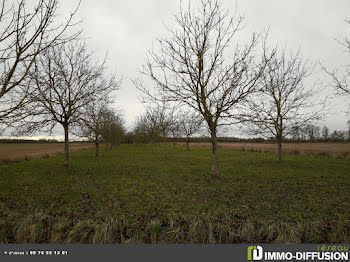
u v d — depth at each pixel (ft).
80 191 23.35
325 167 40.60
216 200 20.39
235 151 91.20
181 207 18.29
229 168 40.09
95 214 16.39
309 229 13.70
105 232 13.16
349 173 33.94
